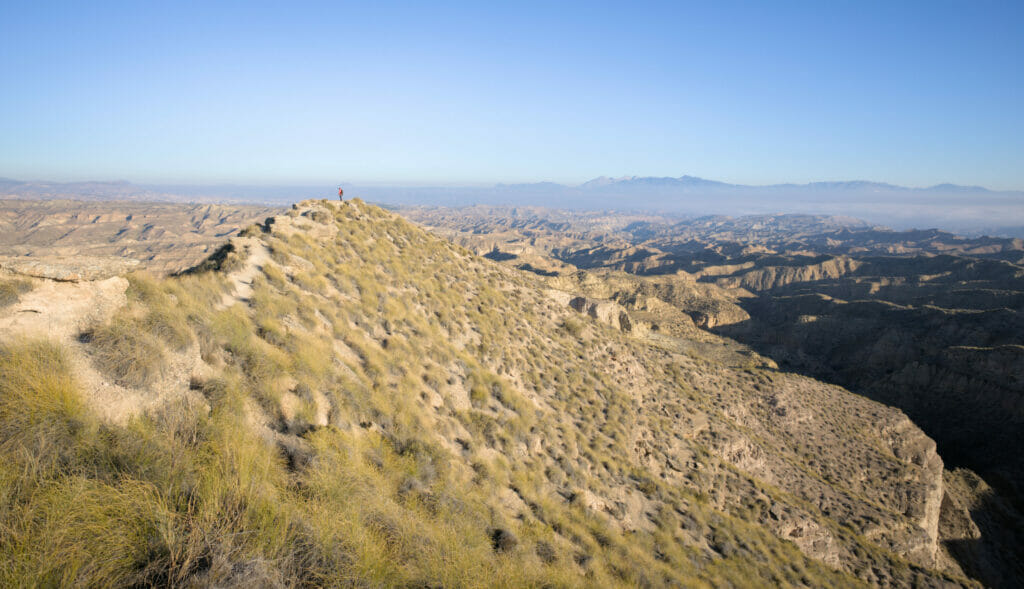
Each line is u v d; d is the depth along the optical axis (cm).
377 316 1892
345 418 1093
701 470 2417
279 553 533
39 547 434
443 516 884
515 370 2286
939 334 10456
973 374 8631
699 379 4166
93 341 778
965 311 10712
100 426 630
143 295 977
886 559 2516
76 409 614
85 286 843
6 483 478
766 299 16600
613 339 4069
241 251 1777
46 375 634
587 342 3441
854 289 18900
